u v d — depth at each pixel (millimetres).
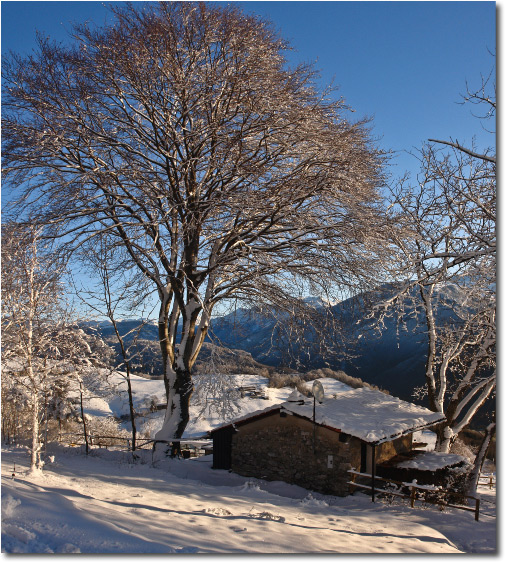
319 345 18812
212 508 10062
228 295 19594
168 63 16875
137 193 18281
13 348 11445
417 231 18344
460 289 13047
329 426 14820
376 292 17484
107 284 19734
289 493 14750
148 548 6012
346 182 17000
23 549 5375
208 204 17562
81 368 16344
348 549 7887
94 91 17188
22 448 16578
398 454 17609
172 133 17766
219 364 16891
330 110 18125
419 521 11859
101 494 10219
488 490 19953
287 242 18234
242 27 17125
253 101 16578
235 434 17625
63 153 18016
